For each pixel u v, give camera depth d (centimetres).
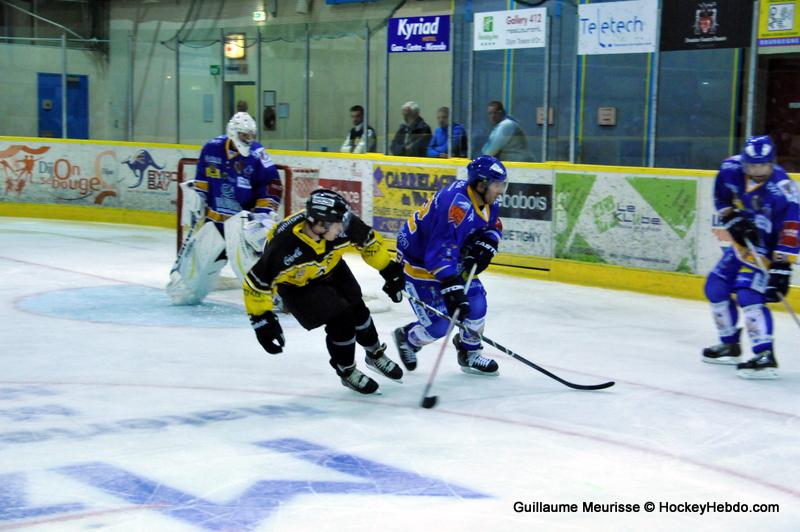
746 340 844
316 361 728
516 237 1216
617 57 1169
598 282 1132
